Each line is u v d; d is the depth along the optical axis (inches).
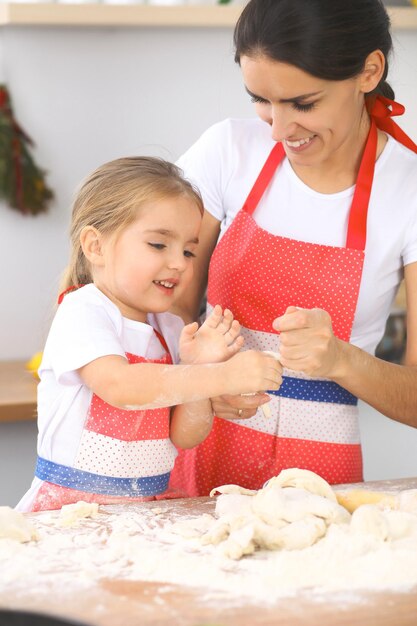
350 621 42.1
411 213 68.8
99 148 120.4
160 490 65.7
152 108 121.6
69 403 63.2
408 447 122.1
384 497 57.4
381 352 117.8
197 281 74.8
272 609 43.1
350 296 68.9
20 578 45.9
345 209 69.7
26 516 56.2
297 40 57.1
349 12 58.9
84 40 117.6
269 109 64.0
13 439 113.6
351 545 49.7
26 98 116.7
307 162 64.0
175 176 67.4
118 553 49.3
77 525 54.5
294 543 50.2
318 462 70.4
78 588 44.9
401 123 127.6
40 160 118.3
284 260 69.2
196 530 53.4
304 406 70.0
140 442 63.9
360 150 69.6
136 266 64.3
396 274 70.5
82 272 68.7
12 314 119.6
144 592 44.6
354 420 72.0
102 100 119.6
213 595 44.4
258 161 71.8
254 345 71.2
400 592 45.1
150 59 120.3
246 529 50.1
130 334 65.3
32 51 116.0
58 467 63.4
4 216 117.2
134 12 111.8
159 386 58.2
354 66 59.6
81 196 68.6
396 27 117.3
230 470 71.4
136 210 64.3
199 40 121.7
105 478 62.9
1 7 109.0
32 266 119.4
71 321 62.2
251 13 59.1
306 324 58.9
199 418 65.3
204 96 123.3
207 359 64.4
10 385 106.1
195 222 66.2
